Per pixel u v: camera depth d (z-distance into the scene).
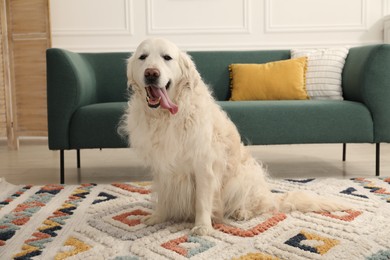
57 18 4.70
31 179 2.96
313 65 3.27
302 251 1.50
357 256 1.46
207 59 3.48
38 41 4.33
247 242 1.62
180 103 1.77
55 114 2.69
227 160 1.91
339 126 2.74
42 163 3.56
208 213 1.79
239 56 3.50
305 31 4.70
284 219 1.88
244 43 4.73
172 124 1.75
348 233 1.68
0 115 4.36
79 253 1.53
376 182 2.55
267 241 1.62
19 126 4.39
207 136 1.76
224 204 1.93
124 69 3.47
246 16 4.69
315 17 4.69
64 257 1.50
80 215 2.02
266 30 4.70
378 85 2.71
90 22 4.71
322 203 1.97
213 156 1.79
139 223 1.88
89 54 3.47
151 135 1.79
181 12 4.70
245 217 1.90
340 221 1.82
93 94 3.23
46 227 1.84
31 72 4.34
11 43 4.36
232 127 1.97
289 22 4.70
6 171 3.26
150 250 1.56
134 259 1.47
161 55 1.76
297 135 2.73
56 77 2.67
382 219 1.84
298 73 3.20
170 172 1.81
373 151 3.85
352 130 2.74
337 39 4.71
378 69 2.71
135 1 4.68
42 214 2.04
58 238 1.71
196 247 1.57
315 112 2.72
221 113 1.96
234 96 3.27
